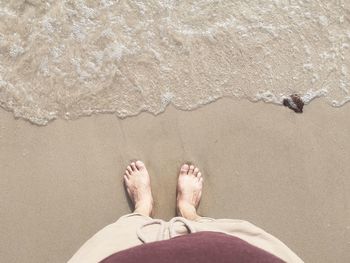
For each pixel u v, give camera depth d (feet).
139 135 5.24
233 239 3.46
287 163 5.30
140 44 5.33
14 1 5.22
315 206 5.28
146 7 5.38
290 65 5.44
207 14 5.42
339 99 5.44
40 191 5.09
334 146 5.36
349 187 5.33
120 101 5.25
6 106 5.14
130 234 4.26
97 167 5.17
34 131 5.15
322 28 5.50
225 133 5.29
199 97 5.32
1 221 5.03
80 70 5.25
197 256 3.20
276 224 5.23
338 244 5.26
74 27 5.29
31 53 5.22
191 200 5.09
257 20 5.45
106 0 5.34
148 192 5.10
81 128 5.20
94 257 3.99
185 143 5.25
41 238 5.05
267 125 5.33
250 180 5.26
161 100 5.28
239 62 5.39
